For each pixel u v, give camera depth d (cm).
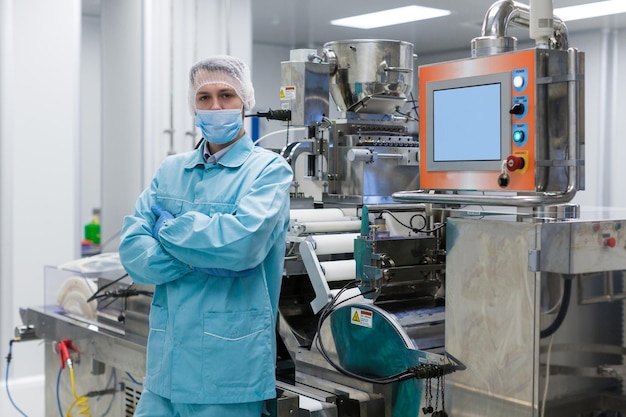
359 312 215
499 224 176
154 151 434
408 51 277
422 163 213
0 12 381
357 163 260
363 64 270
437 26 633
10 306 387
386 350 208
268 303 192
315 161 277
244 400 185
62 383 306
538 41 185
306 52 272
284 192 190
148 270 188
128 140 444
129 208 445
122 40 446
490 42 205
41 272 396
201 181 199
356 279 222
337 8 560
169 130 435
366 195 259
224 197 194
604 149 638
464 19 598
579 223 172
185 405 188
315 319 258
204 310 187
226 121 194
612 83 634
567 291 173
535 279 168
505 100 186
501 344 177
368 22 618
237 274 186
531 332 169
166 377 189
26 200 392
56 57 398
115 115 452
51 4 395
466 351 186
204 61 198
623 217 186
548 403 171
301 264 247
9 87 384
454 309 189
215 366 185
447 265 191
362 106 276
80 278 296
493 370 179
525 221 172
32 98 392
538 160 180
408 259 223
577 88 181
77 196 406
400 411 204
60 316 297
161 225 193
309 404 202
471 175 199
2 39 382
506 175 187
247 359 187
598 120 640
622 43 629
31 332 314
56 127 399
